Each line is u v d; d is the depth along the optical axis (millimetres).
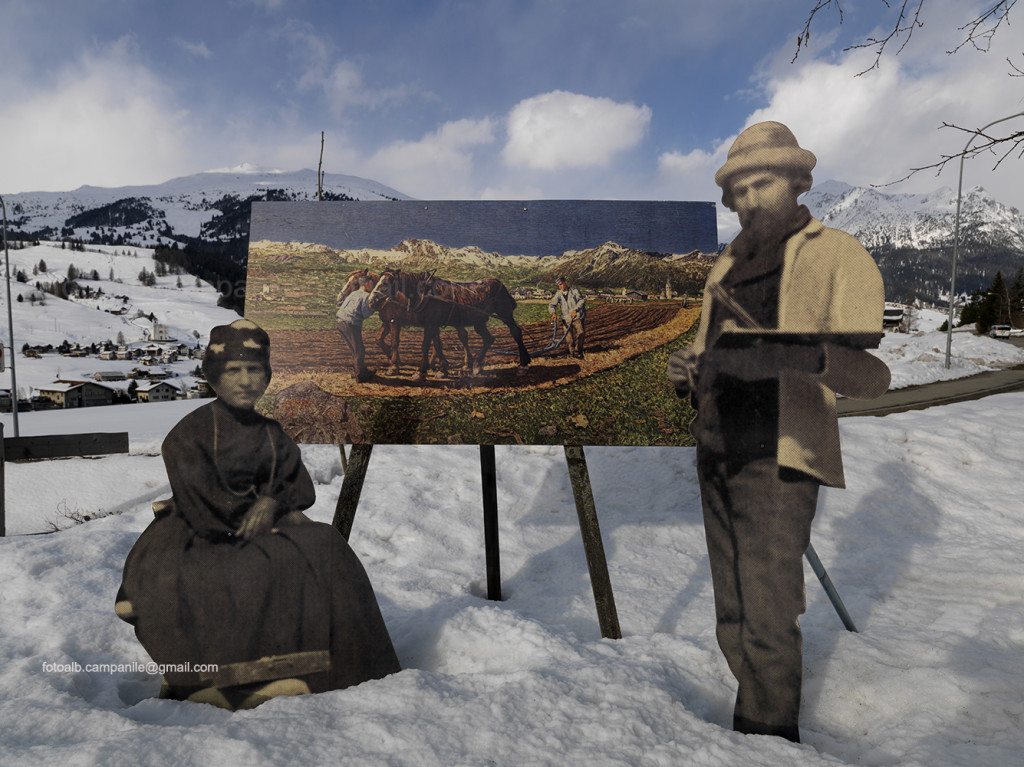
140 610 2613
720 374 2322
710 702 2547
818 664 2756
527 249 3051
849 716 2484
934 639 2998
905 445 6699
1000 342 23078
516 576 4293
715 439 2326
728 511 2307
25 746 2107
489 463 3865
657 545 4777
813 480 2223
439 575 4125
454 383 3043
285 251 3111
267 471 2676
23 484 8219
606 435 3002
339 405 3072
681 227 3018
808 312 2238
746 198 2281
